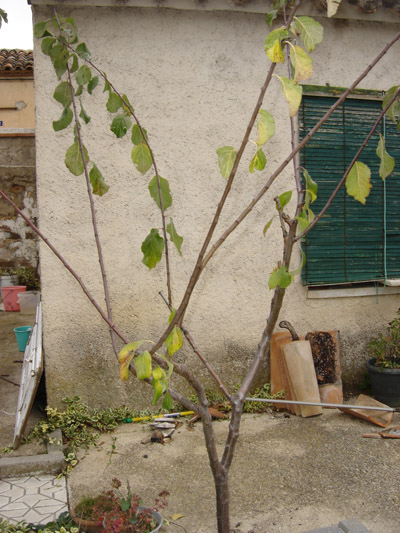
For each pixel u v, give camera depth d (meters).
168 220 4.68
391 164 2.25
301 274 5.04
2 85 12.35
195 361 4.84
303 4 4.77
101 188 2.62
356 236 5.19
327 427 4.50
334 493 3.43
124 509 2.93
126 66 4.55
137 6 4.49
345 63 5.06
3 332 7.99
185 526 3.10
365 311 5.29
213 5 4.61
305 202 2.33
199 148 4.72
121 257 4.61
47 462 3.79
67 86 2.45
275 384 4.92
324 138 5.03
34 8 4.35
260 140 1.90
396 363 4.92
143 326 4.68
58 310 4.52
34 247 10.61
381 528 3.04
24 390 4.38
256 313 4.96
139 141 2.44
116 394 4.68
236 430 2.54
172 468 3.84
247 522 3.13
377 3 4.81
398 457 3.91
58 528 3.00
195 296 4.79
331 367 4.98
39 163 4.41
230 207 4.82
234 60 4.77
